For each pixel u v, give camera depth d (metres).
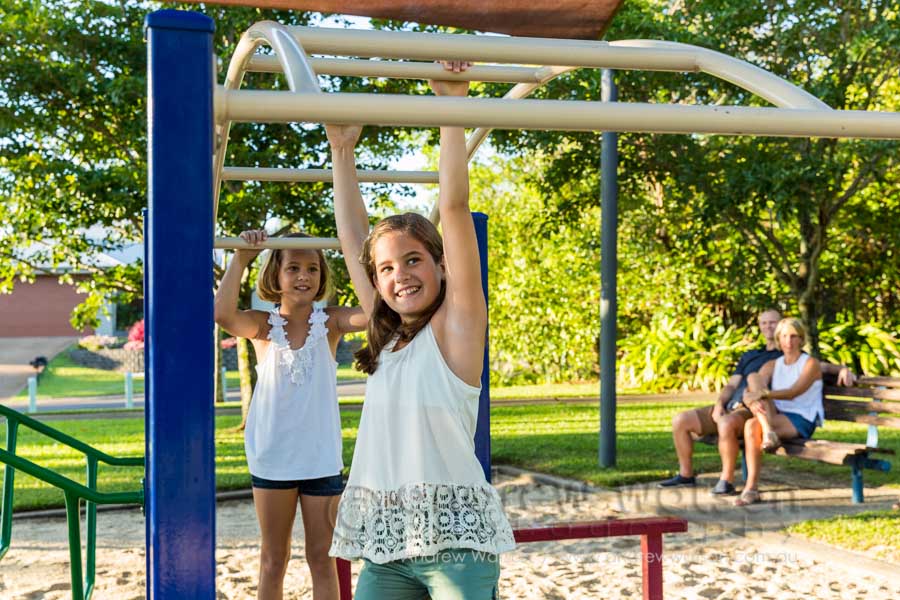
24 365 24.53
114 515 5.86
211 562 1.15
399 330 1.99
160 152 1.13
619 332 17.31
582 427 9.45
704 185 9.81
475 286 1.87
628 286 16.42
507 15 2.22
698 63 1.83
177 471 1.15
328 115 1.21
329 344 3.17
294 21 8.91
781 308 14.24
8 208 10.09
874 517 5.15
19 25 8.55
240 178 2.70
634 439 8.63
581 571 4.34
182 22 1.13
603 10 2.19
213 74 1.15
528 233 17.23
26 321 30.34
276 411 3.02
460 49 1.84
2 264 10.80
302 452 3.01
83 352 24.25
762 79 1.71
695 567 4.33
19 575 4.36
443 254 1.98
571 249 16.92
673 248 14.28
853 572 4.20
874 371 13.77
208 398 1.15
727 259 13.54
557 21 2.25
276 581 3.04
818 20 9.44
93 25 8.71
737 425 5.89
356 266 2.25
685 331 15.88
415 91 9.16
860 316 15.14
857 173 11.03
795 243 12.86
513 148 10.14
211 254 1.15
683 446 6.25
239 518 5.68
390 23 8.66
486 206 18.08
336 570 3.06
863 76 9.38
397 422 1.92
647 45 1.90
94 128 9.06
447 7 2.16
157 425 1.14
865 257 14.20
